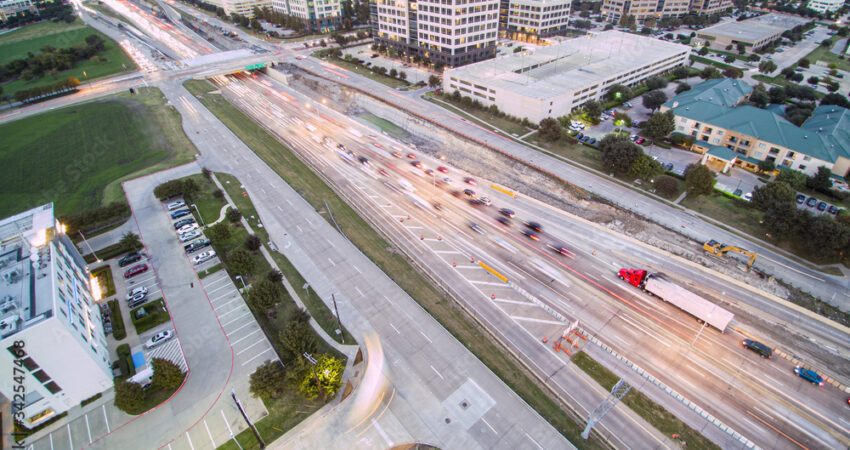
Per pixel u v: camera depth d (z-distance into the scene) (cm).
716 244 8275
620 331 6750
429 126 13288
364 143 12619
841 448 5281
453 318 6988
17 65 18238
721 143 11688
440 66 18100
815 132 10681
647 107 13638
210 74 17150
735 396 5844
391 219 9344
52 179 11069
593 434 5419
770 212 8444
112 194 10250
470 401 5791
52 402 5622
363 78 17550
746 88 13912
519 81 14388
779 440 5362
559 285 7594
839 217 8588
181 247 8581
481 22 17500
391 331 6762
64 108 14962
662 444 5316
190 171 11144
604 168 10956
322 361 5909
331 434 5456
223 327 6906
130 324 6981
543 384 6016
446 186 10481
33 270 5931
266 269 8019
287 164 11469
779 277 7725
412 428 5500
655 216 9269
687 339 6625
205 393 5978
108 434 5550
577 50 17638
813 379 5981
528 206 9712
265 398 5794
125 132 13200
